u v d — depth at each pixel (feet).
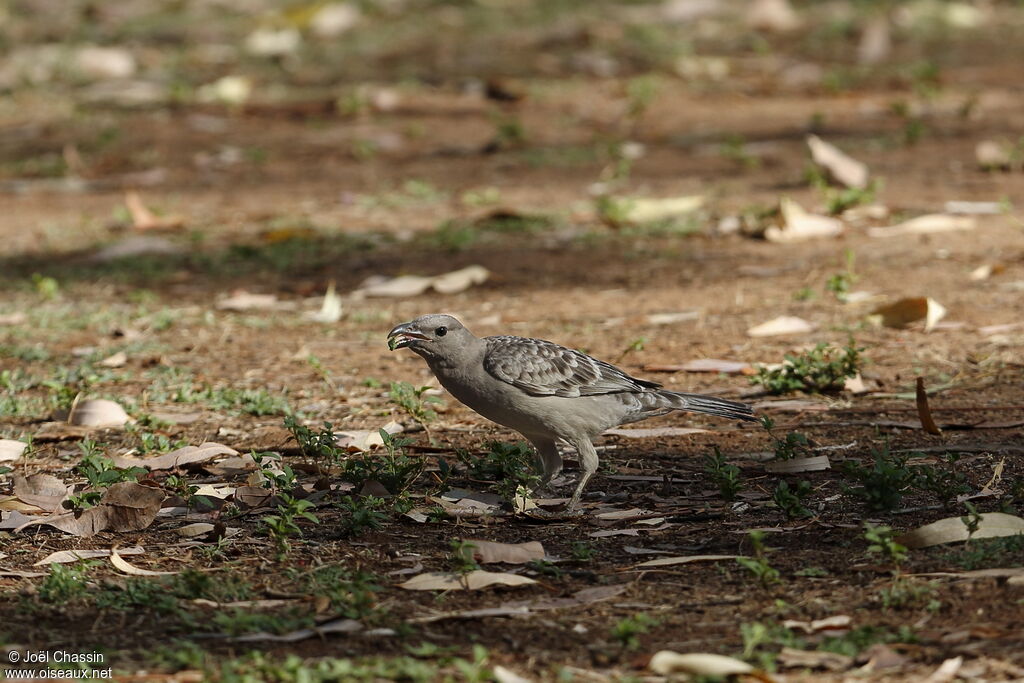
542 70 102.32
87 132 86.22
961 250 54.65
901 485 28.53
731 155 76.23
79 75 103.04
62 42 113.39
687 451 33.60
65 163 79.05
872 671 20.93
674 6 121.70
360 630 23.13
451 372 30.09
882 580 24.48
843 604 23.57
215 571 26.14
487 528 28.53
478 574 25.08
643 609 23.94
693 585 24.97
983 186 66.74
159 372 41.65
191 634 23.02
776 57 106.01
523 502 29.12
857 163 72.43
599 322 46.65
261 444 34.60
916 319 43.88
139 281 55.26
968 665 20.89
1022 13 120.78
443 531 28.37
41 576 25.91
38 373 41.93
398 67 104.01
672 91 95.96
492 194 67.82
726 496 29.27
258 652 22.02
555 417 29.73
